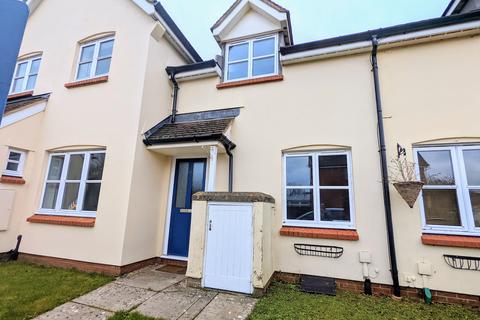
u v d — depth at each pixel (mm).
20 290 4000
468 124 4504
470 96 4594
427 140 4652
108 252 5070
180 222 6102
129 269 5133
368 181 4840
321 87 5582
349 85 5391
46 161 6375
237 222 4316
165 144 5590
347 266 4613
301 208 5270
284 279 4895
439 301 4078
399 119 4891
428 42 5023
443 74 4812
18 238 5859
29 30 7742
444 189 4496
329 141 5250
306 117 5543
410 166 4520
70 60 6812
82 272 5047
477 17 4621
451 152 4570
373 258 4523
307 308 3645
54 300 3678
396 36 5066
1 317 3143
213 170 5219
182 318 3260
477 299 3938
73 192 5934
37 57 7586
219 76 6680
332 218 5023
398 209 4551
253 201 4281
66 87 6594
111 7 6688
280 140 5625
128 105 5801
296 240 4961
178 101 6914
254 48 6703
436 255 4230
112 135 5746
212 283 4254
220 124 5777
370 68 5328
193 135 5344
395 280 4262
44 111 6688
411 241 4387
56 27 7336
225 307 3602
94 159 5934
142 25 6262
